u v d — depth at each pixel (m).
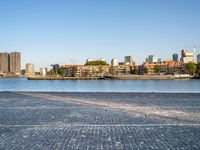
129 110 17.64
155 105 20.48
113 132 11.03
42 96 29.28
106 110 17.67
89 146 8.94
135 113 16.25
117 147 8.83
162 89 64.06
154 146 8.95
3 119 14.20
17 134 10.73
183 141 9.59
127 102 22.73
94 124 12.75
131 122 13.25
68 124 12.77
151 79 163.12
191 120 13.77
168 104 21.20
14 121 13.60
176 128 11.80
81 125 12.51
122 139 9.87
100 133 10.85
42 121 13.58
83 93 33.53
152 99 25.41
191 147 8.82
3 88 78.31
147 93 33.22
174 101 23.59
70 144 9.19
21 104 21.55
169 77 160.50
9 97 28.20
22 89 71.31
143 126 12.25
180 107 19.22
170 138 10.02
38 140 9.77
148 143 9.33
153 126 12.25
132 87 75.56
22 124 12.82
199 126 12.23
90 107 19.34
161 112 16.64
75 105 20.66
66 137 10.18
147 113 16.22
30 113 16.41
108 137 10.17
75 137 10.18
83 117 14.79
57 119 14.16
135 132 11.03
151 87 74.56
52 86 90.31
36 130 11.46
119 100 24.50
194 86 80.06
